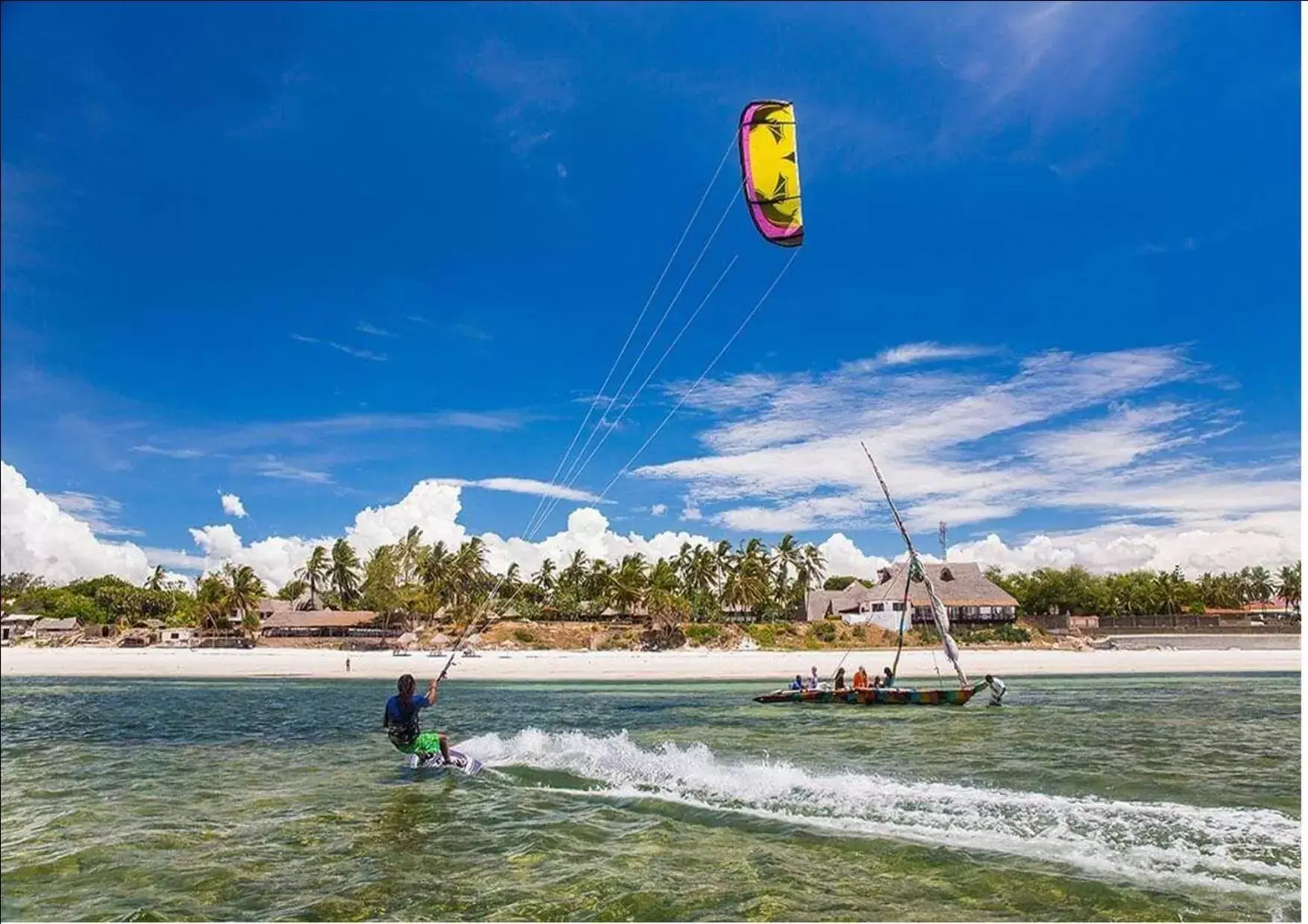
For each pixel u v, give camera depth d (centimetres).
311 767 1700
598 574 8131
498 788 1366
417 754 1549
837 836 1008
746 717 2755
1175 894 787
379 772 1587
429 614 8294
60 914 823
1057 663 6016
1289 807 1161
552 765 1572
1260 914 736
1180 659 6184
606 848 987
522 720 2725
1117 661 6109
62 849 1059
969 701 3394
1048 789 1305
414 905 815
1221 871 857
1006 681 4800
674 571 8906
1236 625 7325
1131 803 1178
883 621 7394
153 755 1944
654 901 801
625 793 1292
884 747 1880
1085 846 952
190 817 1227
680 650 7081
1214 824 1052
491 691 4350
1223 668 5734
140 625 9144
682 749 1839
